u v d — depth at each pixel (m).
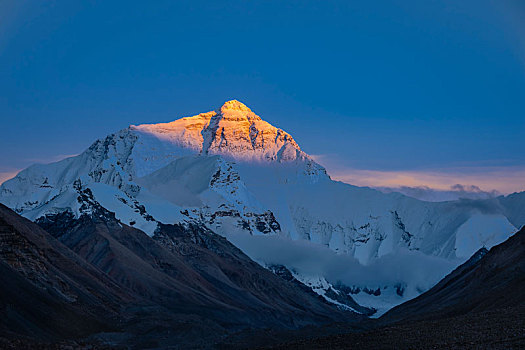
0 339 154.88
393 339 147.00
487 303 185.38
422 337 144.12
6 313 184.38
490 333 137.12
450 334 142.25
